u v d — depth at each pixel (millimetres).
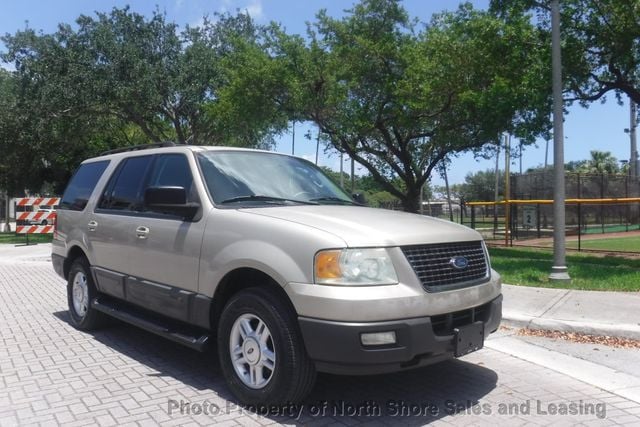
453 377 5133
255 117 19672
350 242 3930
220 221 4648
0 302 8992
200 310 4695
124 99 22484
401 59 18359
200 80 23625
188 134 27016
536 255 14156
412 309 3891
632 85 13344
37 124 24297
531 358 5730
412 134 20562
